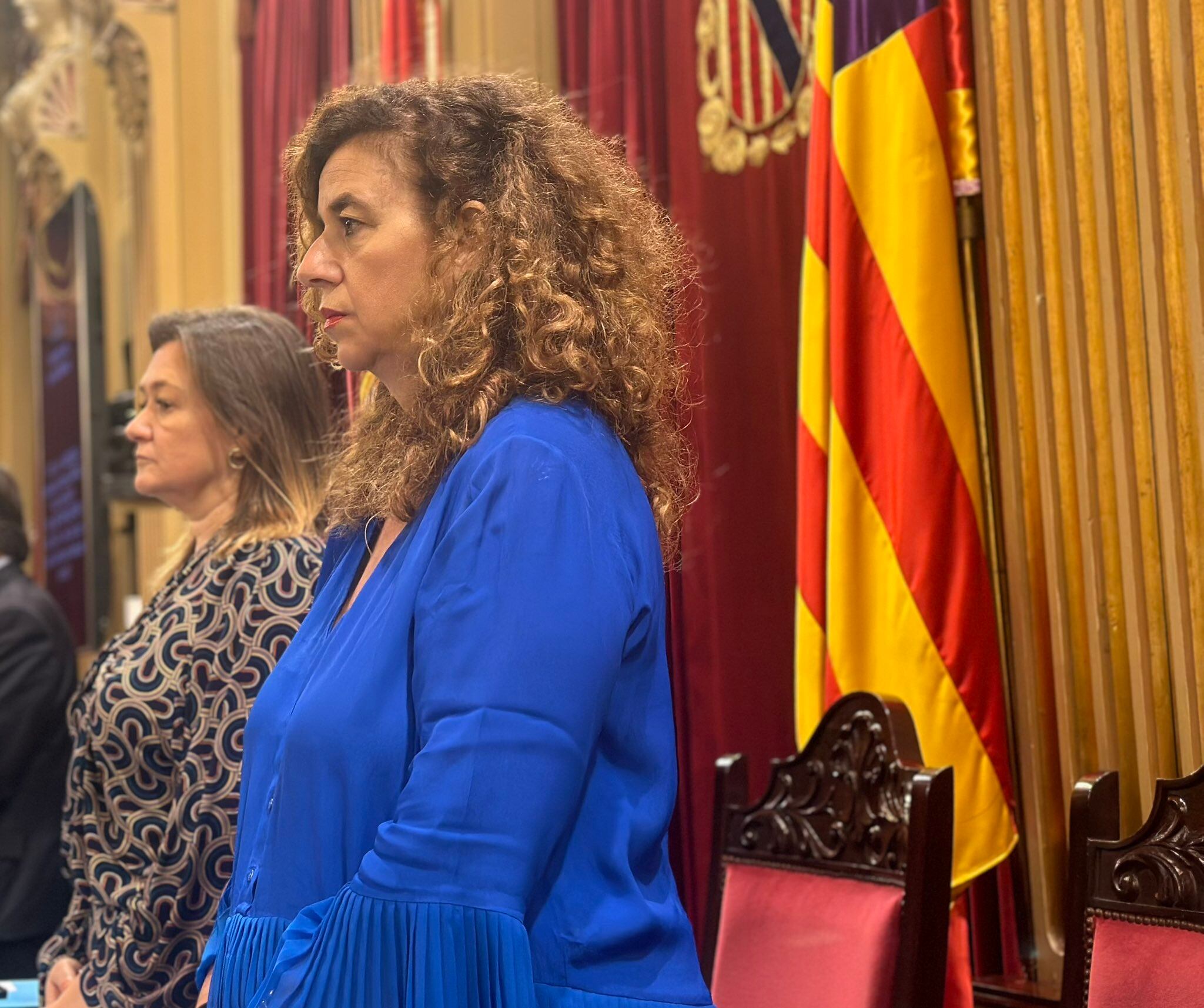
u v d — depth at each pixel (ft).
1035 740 8.07
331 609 4.46
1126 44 7.55
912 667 8.05
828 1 8.77
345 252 4.20
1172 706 7.39
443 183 4.17
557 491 3.67
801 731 8.57
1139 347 7.51
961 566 8.05
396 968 3.39
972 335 8.43
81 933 7.63
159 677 7.23
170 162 17.25
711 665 9.95
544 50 11.68
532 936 3.60
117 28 17.93
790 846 7.10
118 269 19.98
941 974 6.24
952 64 8.39
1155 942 5.62
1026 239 8.13
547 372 3.97
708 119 10.23
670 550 4.30
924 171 8.24
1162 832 5.74
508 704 3.44
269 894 3.87
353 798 3.74
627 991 3.65
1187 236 7.20
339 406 8.94
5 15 25.31
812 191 8.79
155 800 7.25
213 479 7.95
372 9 12.87
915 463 8.09
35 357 22.35
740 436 9.94
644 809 3.85
